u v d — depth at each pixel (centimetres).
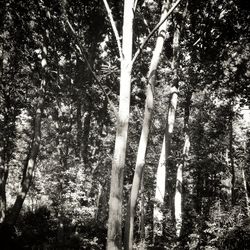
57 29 1449
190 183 2377
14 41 1941
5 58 2275
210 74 1497
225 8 1255
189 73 1592
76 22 1247
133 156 2264
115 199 698
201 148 2412
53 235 2088
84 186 1850
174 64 1667
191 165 2178
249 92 1470
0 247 1511
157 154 2453
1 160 2392
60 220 1853
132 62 777
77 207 1778
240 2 1215
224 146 2748
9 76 2353
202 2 1314
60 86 2409
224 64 1545
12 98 2464
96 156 2694
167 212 1521
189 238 1412
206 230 1296
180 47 1644
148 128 848
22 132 2980
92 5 1270
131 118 2238
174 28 1620
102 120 2991
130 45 795
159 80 1802
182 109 2244
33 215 2742
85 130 2727
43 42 1827
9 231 1647
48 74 2120
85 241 1862
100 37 2072
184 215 1502
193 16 1372
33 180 2934
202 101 2217
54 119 2445
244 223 1263
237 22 1276
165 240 1437
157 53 931
